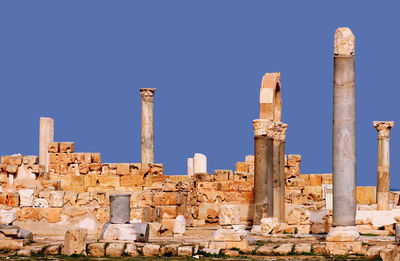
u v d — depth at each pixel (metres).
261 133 55.44
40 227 55.12
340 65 44.91
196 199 65.56
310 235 52.91
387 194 64.19
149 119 73.88
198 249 45.16
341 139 44.72
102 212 55.06
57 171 67.31
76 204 55.31
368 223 56.69
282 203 59.22
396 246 40.88
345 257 43.34
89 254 44.78
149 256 44.41
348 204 44.56
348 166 44.62
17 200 55.25
